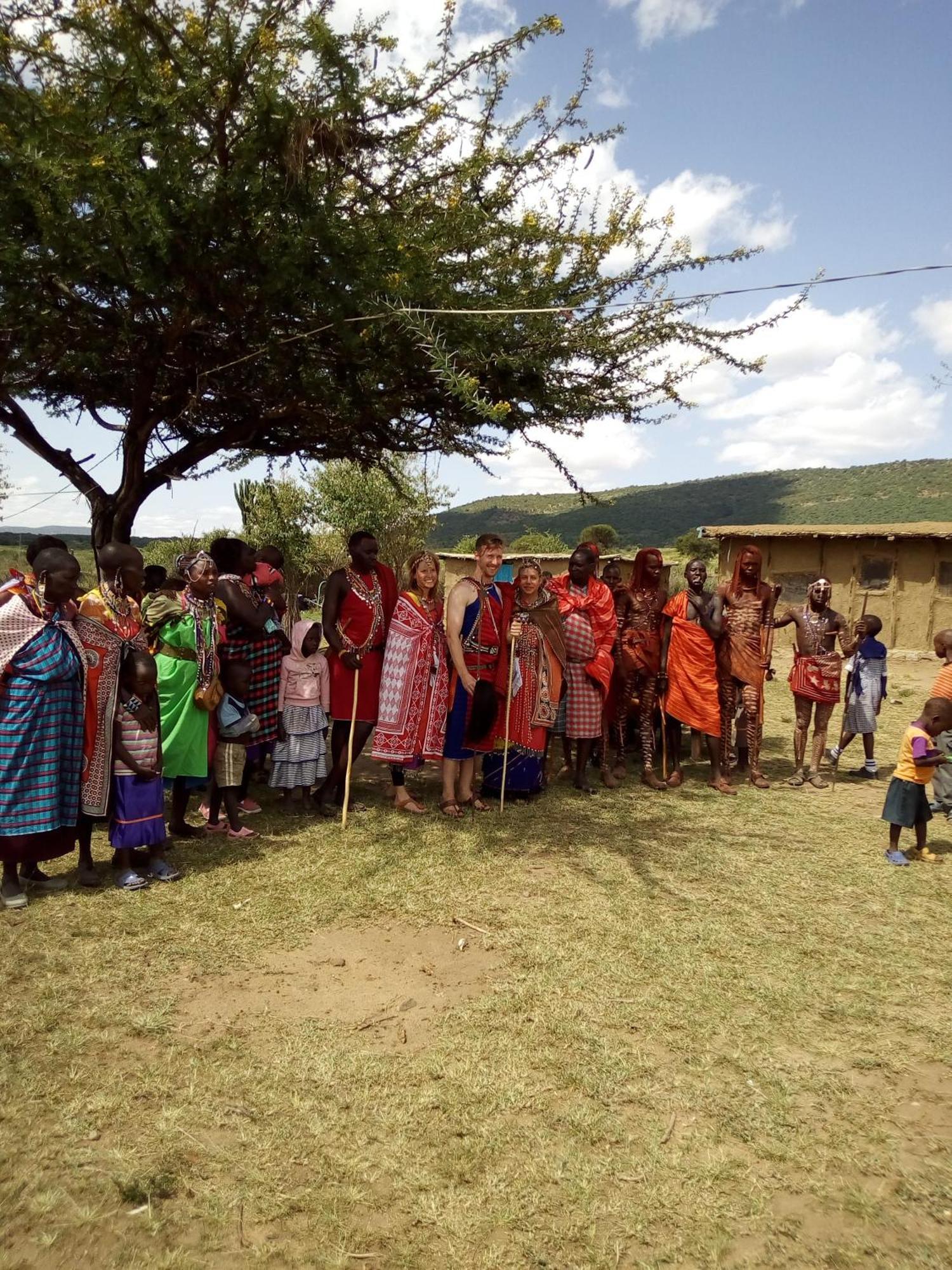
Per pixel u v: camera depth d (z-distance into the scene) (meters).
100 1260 2.52
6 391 7.38
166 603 5.69
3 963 4.17
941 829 6.77
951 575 18.88
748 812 7.14
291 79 5.49
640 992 4.09
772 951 4.57
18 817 4.62
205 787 7.33
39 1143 2.98
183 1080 3.34
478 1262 2.55
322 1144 3.02
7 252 5.24
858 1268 2.57
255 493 20.36
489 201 6.39
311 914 4.84
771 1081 3.44
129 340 6.58
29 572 4.98
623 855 5.93
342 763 6.80
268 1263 2.53
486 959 4.38
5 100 5.03
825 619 8.09
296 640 6.54
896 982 4.27
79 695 4.80
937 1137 3.15
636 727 9.27
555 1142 3.06
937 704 5.90
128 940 4.45
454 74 5.95
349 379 6.91
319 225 5.56
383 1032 3.71
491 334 6.14
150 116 5.35
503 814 6.79
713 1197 2.83
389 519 21.22
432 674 6.57
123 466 8.34
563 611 7.40
